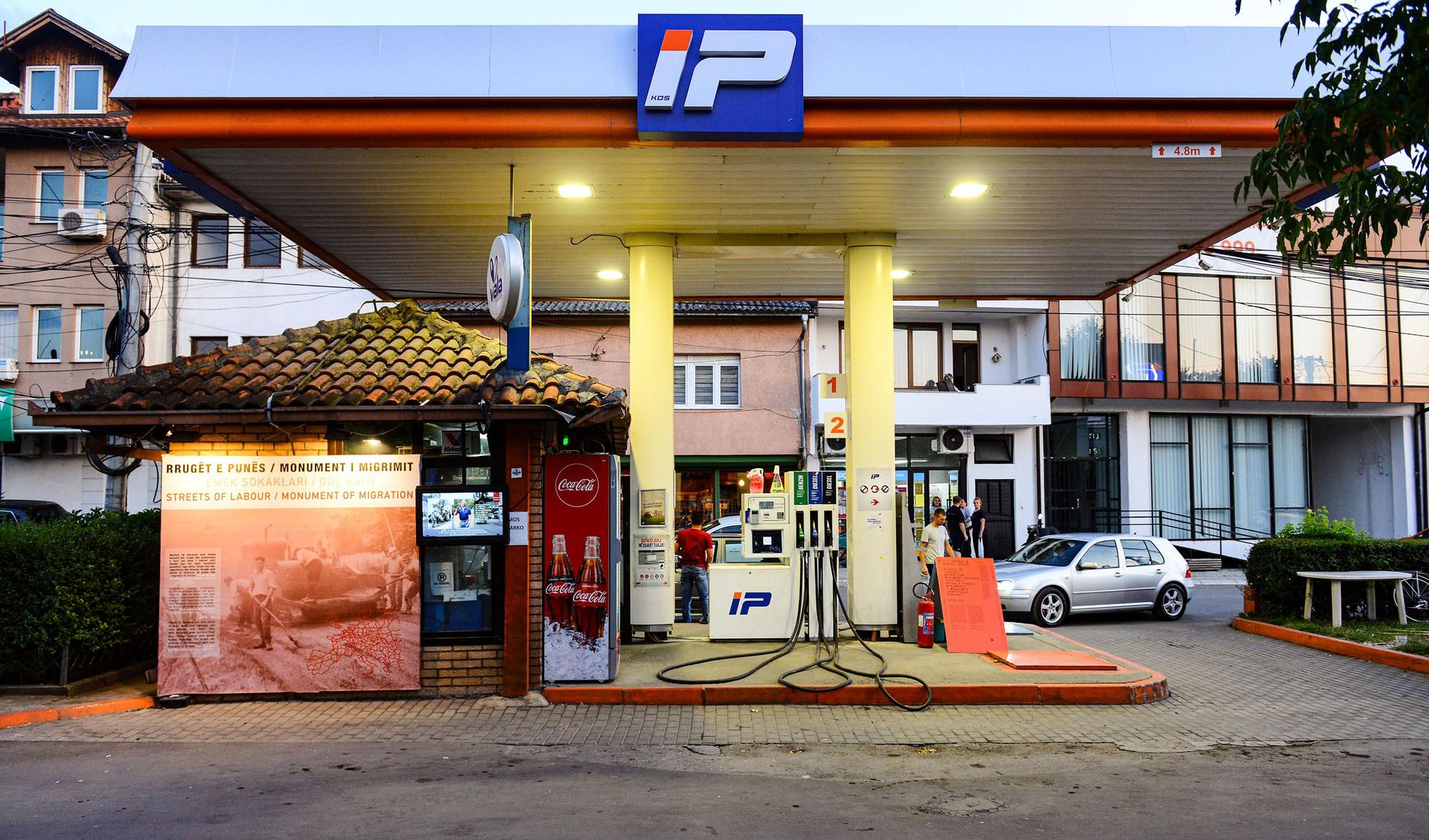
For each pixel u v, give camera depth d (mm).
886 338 12070
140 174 17625
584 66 9336
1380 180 6438
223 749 7328
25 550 8883
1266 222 7027
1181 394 26422
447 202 11273
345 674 8906
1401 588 13383
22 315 25031
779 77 9227
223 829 5395
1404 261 24719
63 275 24922
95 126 24734
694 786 6457
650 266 12227
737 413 24531
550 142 9398
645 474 11711
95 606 9211
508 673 9000
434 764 6949
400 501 9008
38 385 24891
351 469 8969
